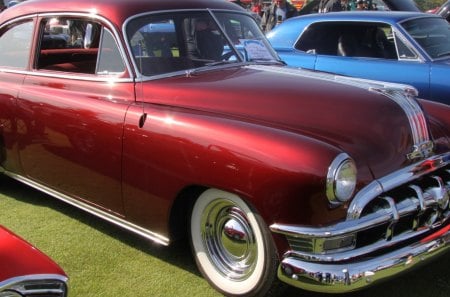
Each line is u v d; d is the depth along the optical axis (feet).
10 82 14.56
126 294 11.06
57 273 7.17
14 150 14.61
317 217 9.03
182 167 10.40
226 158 9.71
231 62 13.73
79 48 13.44
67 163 13.01
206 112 10.92
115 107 11.85
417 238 9.96
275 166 9.14
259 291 10.02
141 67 12.21
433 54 21.07
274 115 10.57
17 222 14.53
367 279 9.16
